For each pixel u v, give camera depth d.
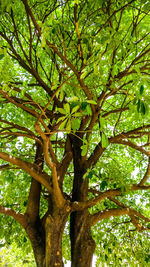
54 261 4.31
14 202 7.01
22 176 7.44
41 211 7.19
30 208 5.28
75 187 5.35
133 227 7.54
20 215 5.05
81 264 4.53
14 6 4.83
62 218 4.68
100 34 3.60
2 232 6.24
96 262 6.65
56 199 4.66
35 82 6.82
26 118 6.78
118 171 5.16
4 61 3.43
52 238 4.49
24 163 4.81
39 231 5.04
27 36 6.35
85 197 5.25
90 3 3.93
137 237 7.09
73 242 4.84
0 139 6.11
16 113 7.62
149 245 6.75
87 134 5.05
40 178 4.90
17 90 4.88
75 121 2.77
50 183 5.00
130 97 3.33
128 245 6.85
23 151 6.54
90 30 4.11
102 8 3.82
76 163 5.55
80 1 4.35
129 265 6.63
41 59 6.25
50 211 4.97
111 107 7.86
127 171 7.36
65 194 5.62
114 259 6.56
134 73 3.59
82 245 4.72
